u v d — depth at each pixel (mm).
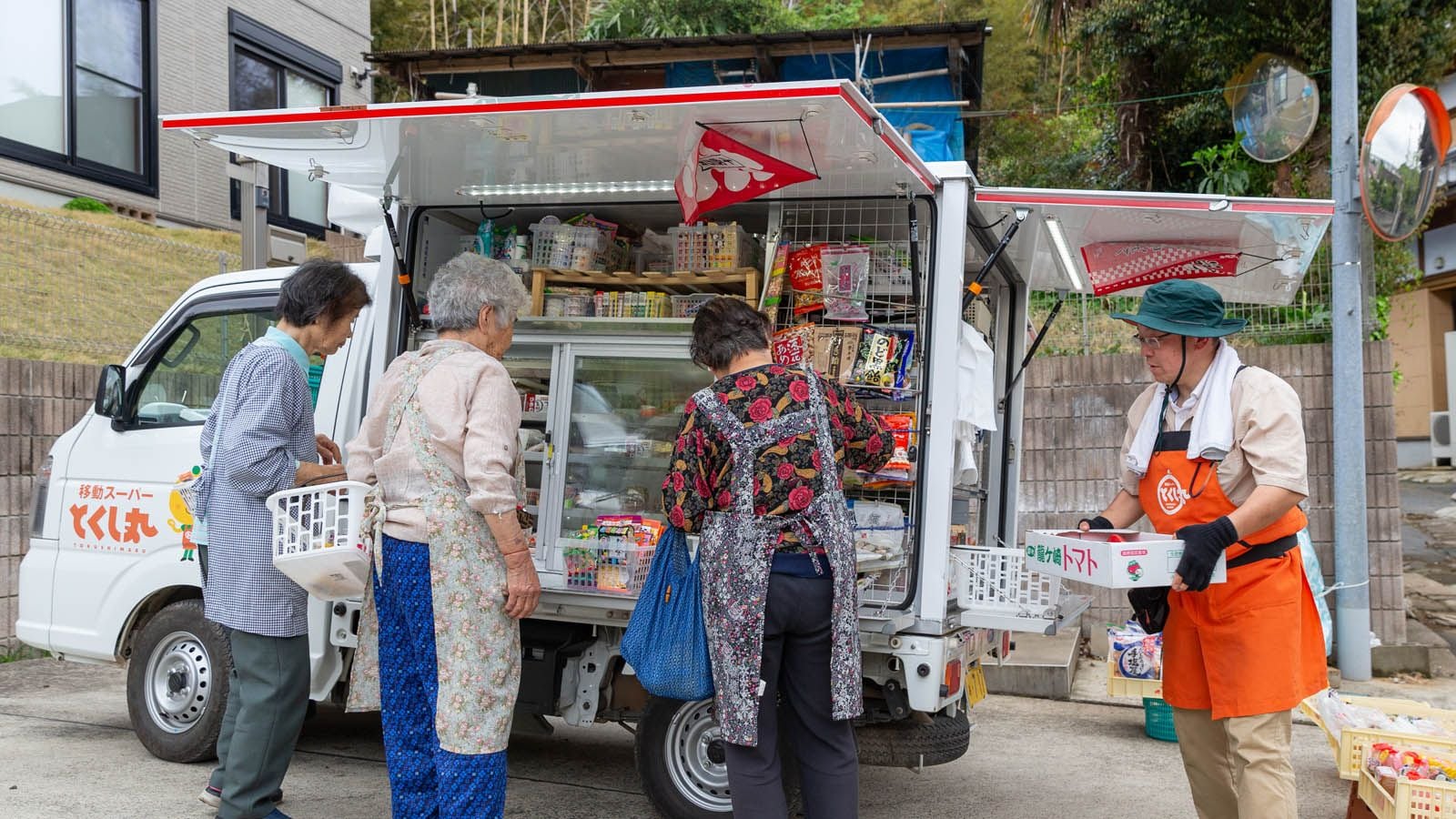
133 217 10750
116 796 3928
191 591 4547
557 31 19203
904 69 7965
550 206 4262
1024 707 5816
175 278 8664
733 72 8188
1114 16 10719
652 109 3006
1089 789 4371
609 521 3777
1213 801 2961
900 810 4098
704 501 2875
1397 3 9211
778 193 3785
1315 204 3654
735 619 2771
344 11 13336
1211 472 2801
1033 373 7230
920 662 3455
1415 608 7941
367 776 4367
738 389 2898
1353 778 3738
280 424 3381
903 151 3252
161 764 4367
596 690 3883
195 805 3834
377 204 5277
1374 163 5664
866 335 3693
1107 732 5312
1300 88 8445
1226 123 10227
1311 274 6992
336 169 3982
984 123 15875
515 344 4086
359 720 5355
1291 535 2787
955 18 17500
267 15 12180
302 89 12797
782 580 2793
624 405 4008
